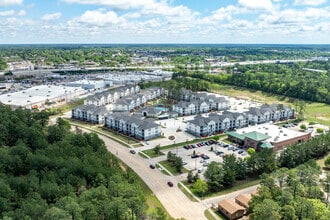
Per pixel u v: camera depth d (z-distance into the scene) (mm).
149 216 89000
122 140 170250
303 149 139375
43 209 79562
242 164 128125
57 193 90938
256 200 98250
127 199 87438
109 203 84000
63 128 146125
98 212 83938
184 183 123000
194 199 111250
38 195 86688
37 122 149375
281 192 99750
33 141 126750
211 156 150000
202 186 112000
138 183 110562
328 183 114125
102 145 136250
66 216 74500
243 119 197000
